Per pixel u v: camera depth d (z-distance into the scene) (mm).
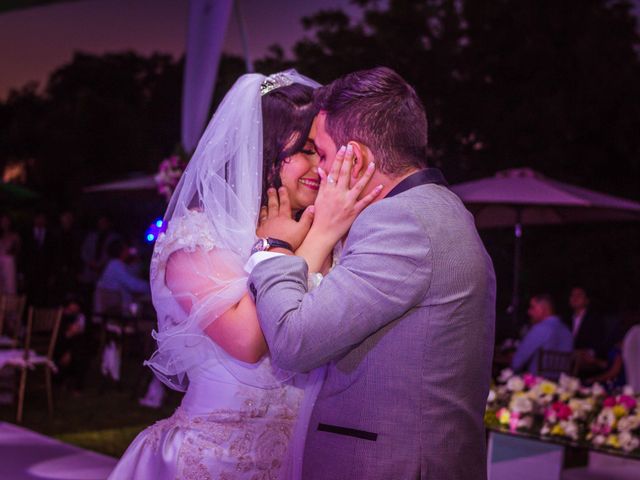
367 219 1755
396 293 1673
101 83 20844
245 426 2025
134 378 9258
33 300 11602
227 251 1938
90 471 5195
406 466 1691
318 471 1750
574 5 13719
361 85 1859
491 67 14203
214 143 2035
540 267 12961
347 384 1739
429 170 1843
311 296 1683
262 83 2121
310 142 2117
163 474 2043
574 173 13727
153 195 9609
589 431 3795
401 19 14664
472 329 1740
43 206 19359
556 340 6590
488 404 4070
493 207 8852
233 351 1895
